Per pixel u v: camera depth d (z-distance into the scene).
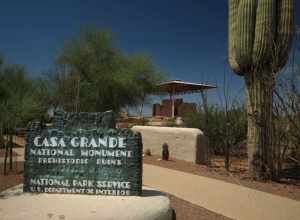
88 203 4.63
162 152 13.38
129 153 5.12
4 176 8.74
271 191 7.94
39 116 15.52
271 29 9.31
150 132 15.08
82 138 5.20
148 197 5.05
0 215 4.20
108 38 25.59
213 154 15.82
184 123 19.52
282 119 9.70
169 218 4.74
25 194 5.08
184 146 13.11
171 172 10.20
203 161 12.81
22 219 4.11
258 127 9.64
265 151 9.57
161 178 9.23
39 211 4.30
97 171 5.15
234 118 14.73
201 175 9.81
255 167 9.58
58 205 4.53
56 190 5.18
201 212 6.07
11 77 17.62
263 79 9.52
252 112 9.77
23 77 18.39
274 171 9.59
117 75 24.77
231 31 10.52
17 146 17.52
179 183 8.59
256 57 9.50
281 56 9.47
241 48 9.79
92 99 24.31
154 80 27.80
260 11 9.37
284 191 7.99
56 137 5.23
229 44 10.66
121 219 4.20
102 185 5.12
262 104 9.62
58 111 5.58
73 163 5.18
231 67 10.50
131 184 5.10
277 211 6.25
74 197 4.93
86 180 5.14
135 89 25.95
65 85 22.05
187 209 6.23
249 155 9.80
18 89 15.52
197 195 7.35
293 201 6.98
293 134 9.48
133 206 4.57
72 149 5.20
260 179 9.44
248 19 9.61
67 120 5.54
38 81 22.69
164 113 40.97
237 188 8.11
